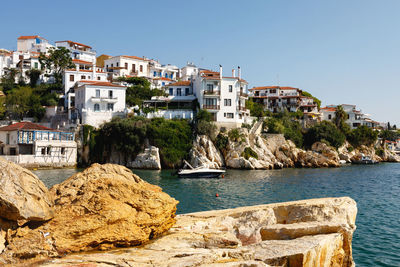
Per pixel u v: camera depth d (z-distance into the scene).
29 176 11.84
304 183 52.53
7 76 107.12
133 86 96.94
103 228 11.90
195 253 11.27
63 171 63.56
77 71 98.62
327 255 13.52
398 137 162.12
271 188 46.38
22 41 127.94
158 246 12.31
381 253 19.94
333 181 55.66
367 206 34.25
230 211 18.23
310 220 16.23
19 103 88.56
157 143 74.56
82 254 10.90
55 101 93.06
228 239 13.25
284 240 13.83
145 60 125.38
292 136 94.00
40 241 10.68
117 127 74.56
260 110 106.56
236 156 77.06
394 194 42.53
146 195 13.73
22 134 68.12
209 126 79.00
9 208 10.18
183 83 97.44
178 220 16.41
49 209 11.67
